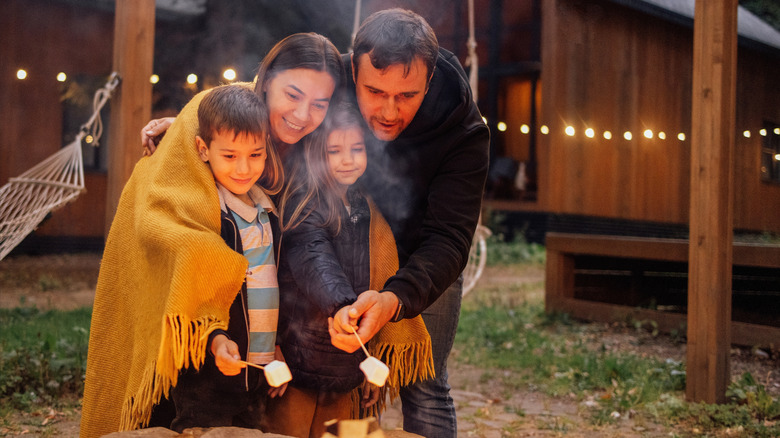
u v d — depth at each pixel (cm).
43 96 1367
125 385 238
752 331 688
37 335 580
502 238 1639
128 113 567
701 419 474
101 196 1434
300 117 223
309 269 220
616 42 1638
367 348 249
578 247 839
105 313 244
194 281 202
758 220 1756
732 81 511
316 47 224
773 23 2362
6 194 578
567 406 519
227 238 224
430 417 286
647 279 895
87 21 1406
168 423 261
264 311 225
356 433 204
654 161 1733
